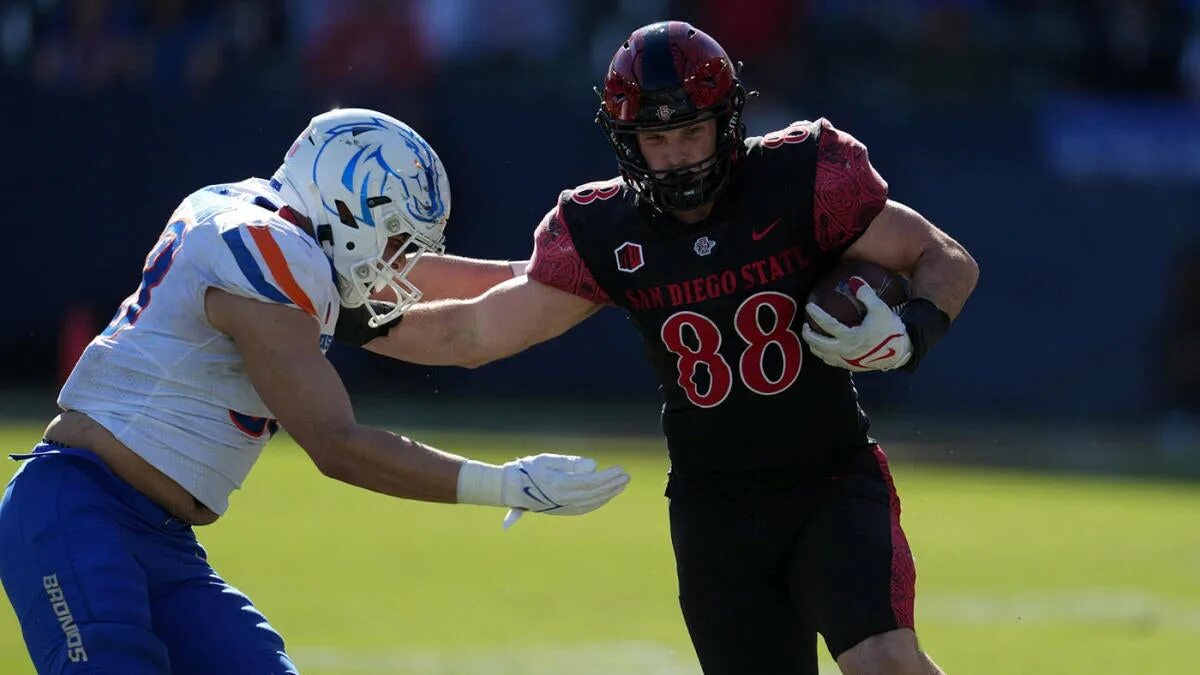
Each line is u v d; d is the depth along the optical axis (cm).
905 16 5431
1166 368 5250
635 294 1489
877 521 1431
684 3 5266
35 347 4984
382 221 1320
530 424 4706
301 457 4253
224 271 1234
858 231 1454
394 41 4959
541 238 1529
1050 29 5528
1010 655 2275
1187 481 4250
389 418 4753
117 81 5053
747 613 1489
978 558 3120
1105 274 5228
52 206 4947
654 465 4072
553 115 4934
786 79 5212
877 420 5122
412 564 2889
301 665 2105
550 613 2494
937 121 5112
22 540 1241
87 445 1262
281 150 4922
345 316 1484
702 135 1408
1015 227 5175
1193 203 5256
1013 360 5219
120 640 1202
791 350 1464
